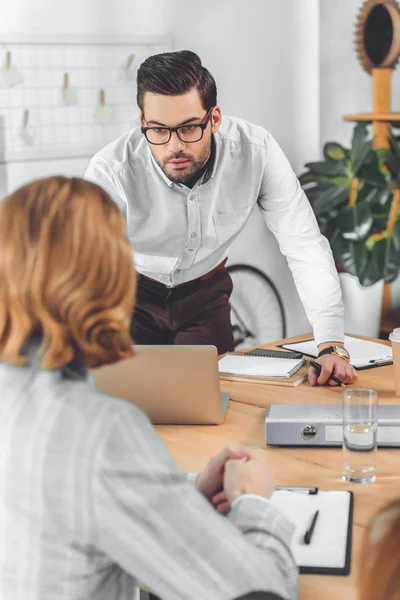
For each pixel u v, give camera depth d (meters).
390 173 4.39
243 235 4.40
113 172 2.37
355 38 4.62
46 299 0.90
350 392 1.56
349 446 1.55
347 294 4.93
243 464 1.18
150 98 2.10
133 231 2.46
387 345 2.46
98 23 3.62
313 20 4.59
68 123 3.56
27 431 0.93
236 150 2.40
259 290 4.45
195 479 1.30
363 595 0.75
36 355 0.95
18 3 3.33
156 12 3.84
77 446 0.90
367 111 4.71
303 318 4.83
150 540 0.90
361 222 4.16
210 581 0.90
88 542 0.92
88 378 0.98
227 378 2.21
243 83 4.29
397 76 4.56
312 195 4.37
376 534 0.82
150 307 2.59
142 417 0.95
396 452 1.71
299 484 1.55
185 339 2.64
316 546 1.29
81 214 0.92
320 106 4.72
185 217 2.43
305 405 1.86
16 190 0.96
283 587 0.96
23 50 3.36
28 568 0.93
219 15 4.12
